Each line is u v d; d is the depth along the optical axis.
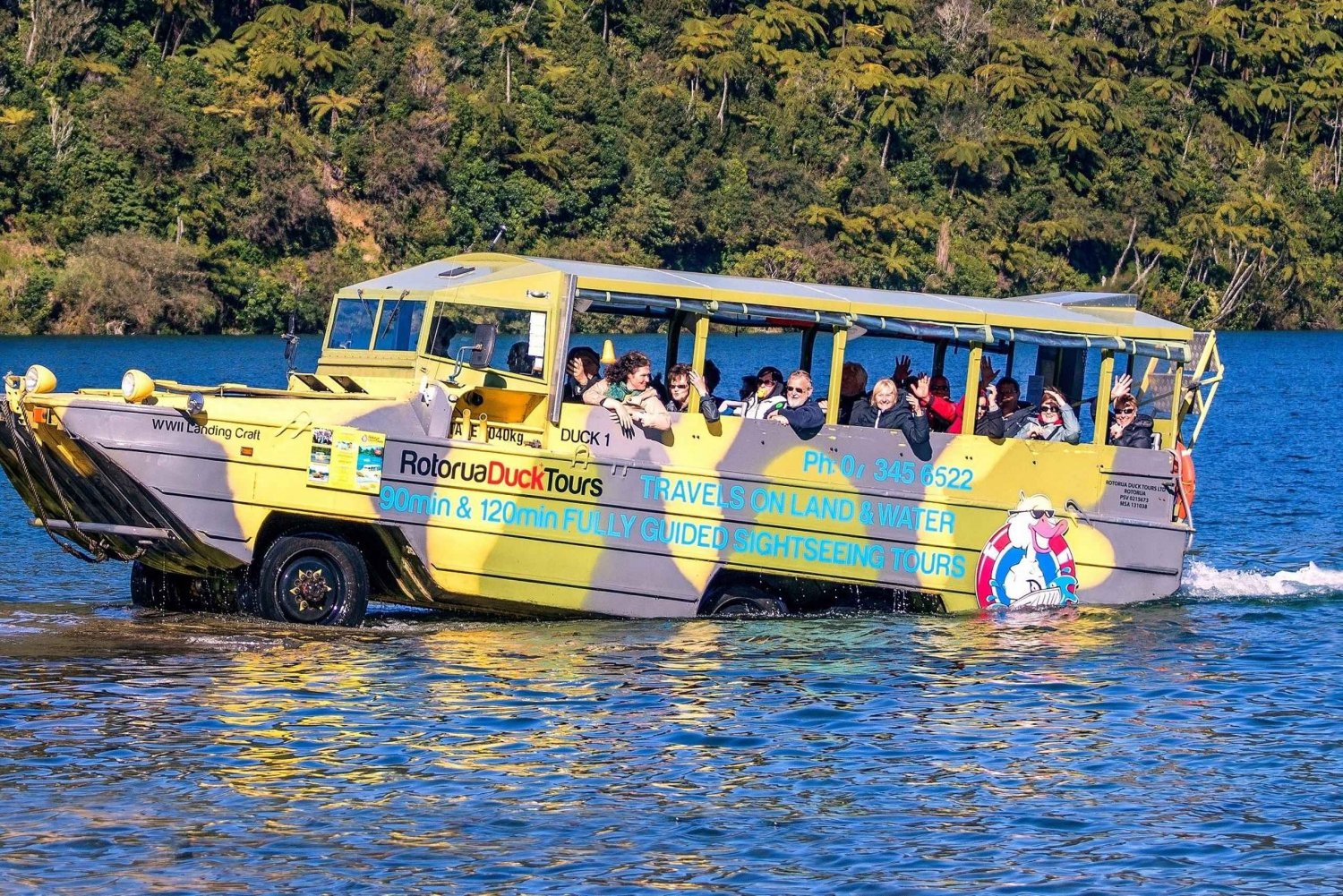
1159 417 37.41
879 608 35.38
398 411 31.53
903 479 34.69
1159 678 31.59
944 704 29.39
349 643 31.48
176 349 163.25
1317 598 39.94
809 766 25.98
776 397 34.66
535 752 26.09
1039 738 27.80
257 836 22.52
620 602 32.88
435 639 32.16
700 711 28.44
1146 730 28.38
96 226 198.00
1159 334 36.94
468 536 31.72
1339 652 34.06
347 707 27.78
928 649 32.91
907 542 34.78
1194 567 45.53
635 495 32.75
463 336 32.38
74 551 31.86
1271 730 28.58
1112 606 36.62
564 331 32.25
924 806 24.50
